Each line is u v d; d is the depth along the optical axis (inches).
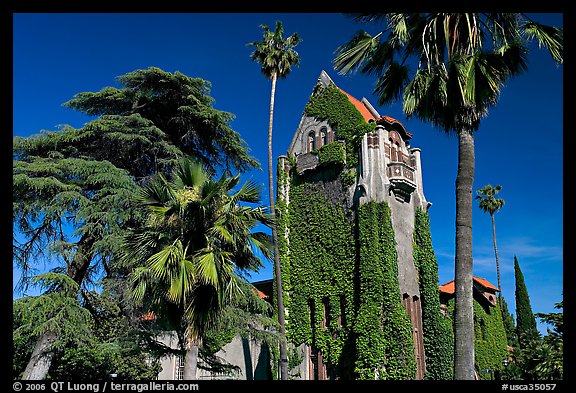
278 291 1018.1
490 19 547.2
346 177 1216.8
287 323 1219.9
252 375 1210.6
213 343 975.6
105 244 676.1
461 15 531.2
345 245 1178.6
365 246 1110.4
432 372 1133.7
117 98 851.4
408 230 1226.0
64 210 711.7
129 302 677.9
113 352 695.1
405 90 581.9
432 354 1147.3
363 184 1155.3
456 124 540.7
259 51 1205.1
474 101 522.0
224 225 550.9
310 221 1268.5
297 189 1325.0
